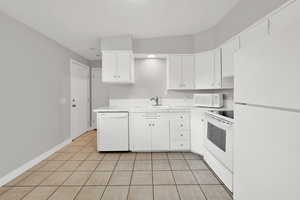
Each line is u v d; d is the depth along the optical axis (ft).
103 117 12.23
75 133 16.29
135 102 14.19
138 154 12.05
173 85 12.97
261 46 3.72
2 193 7.45
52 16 9.04
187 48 13.21
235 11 9.08
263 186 3.62
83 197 7.14
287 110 2.96
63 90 14.02
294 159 2.79
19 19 9.18
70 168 9.86
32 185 8.09
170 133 12.35
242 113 4.50
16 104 9.09
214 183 8.16
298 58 2.72
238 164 4.72
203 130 10.75
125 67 12.56
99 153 12.29
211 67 11.41
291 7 4.72
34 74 10.51
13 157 8.84
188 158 11.21
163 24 10.93
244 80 4.45
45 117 11.55
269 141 3.43
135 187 7.86
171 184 8.09
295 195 2.77
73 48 14.89
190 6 8.89
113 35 12.27
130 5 8.46
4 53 8.38
